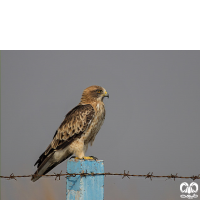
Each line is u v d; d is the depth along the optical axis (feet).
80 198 23.22
